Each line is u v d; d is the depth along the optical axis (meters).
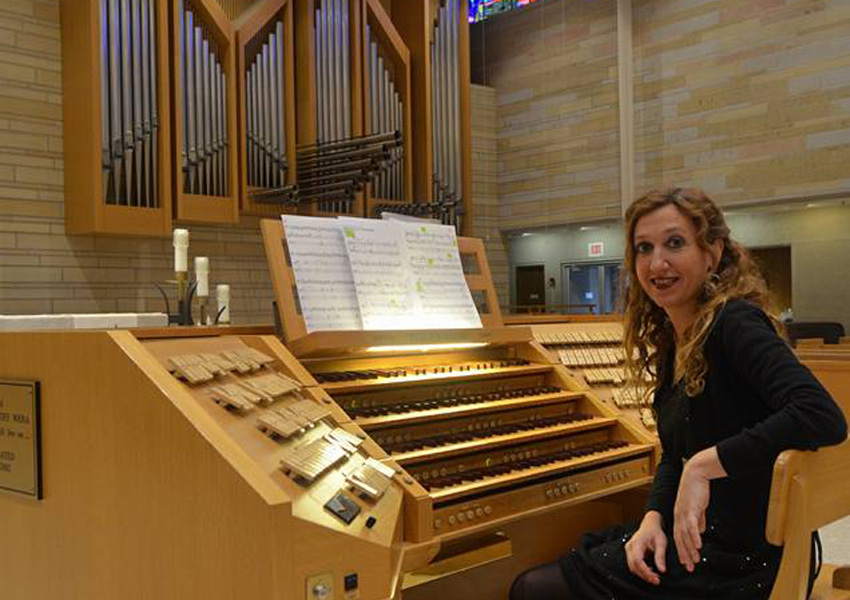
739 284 2.08
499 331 3.21
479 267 3.49
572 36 10.99
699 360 2.01
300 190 8.63
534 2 11.40
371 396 2.82
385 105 9.55
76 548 2.24
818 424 1.65
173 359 2.28
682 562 1.79
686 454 2.16
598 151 10.75
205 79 7.95
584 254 11.16
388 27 9.49
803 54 8.95
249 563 1.85
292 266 2.83
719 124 9.62
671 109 10.04
